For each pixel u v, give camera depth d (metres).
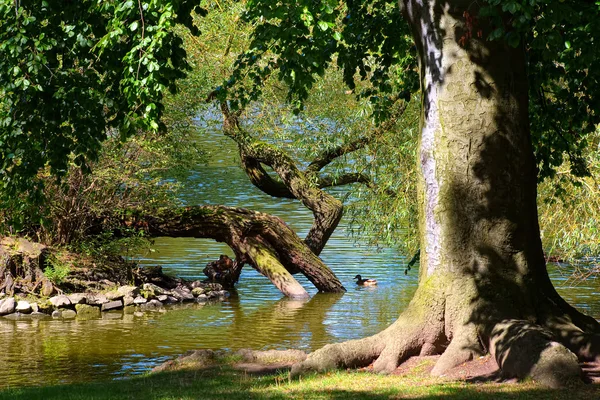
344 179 27.62
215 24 26.22
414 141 22.11
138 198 26.23
